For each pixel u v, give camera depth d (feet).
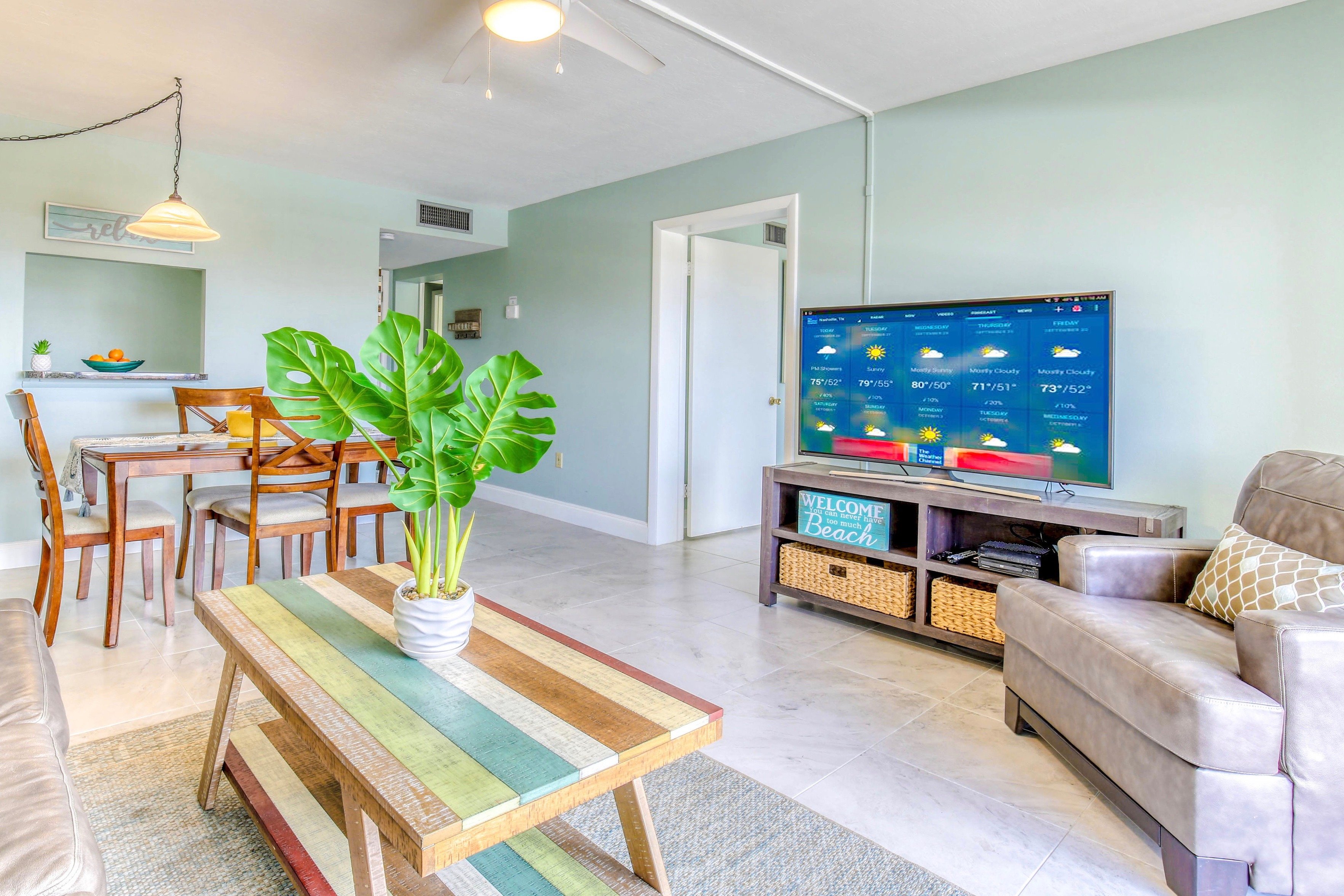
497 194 17.58
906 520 10.91
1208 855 4.90
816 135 12.52
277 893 5.04
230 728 5.90
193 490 12.48
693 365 16.15
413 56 9.96
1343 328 7.88
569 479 17.92
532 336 18.80
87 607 10.71
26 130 12.66
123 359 14.42
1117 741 5.76
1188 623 6.37
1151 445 9.18
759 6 8.43
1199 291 8.77
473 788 3.53
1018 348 9.23
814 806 6.20
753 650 9.65
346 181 16.46
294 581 6.84
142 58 10.16
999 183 10.36
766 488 11.46
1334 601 5.60
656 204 15.44
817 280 12.54
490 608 6.25
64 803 3.55
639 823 4.78
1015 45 9.23
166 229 10.70
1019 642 7.29
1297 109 8.09
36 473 9.91
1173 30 8.75
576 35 7.76
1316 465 6.77
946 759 6.97
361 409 5.01
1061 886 5.25
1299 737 4.74
